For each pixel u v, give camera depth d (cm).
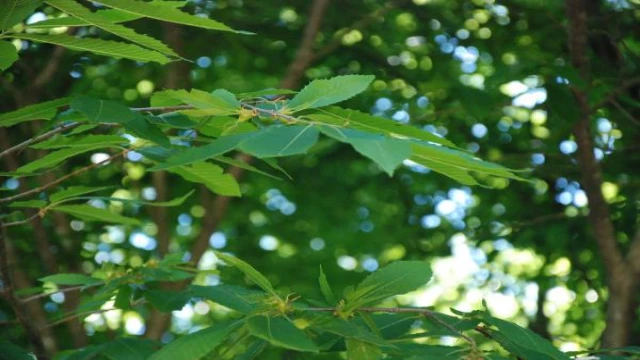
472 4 834
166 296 333
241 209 1026
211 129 278
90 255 800
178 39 766
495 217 916
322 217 1020
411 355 240
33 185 712
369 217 1013
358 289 238
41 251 721
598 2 734
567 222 766
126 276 339
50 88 770
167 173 866
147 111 279
